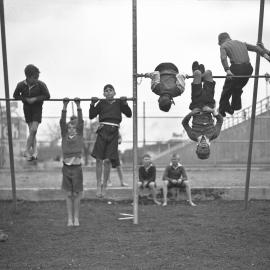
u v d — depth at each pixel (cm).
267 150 1720
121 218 995
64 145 917
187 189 1140
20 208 1085
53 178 1472
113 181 1359
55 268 703
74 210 973
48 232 894
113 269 698
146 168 1159
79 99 907
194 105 866
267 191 1202
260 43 929
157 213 1043
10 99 895
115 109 1005
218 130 869
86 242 830
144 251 780
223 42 927
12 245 818
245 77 875
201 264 719
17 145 1734
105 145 1014
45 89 909
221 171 1661
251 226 934
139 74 920
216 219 986
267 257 752
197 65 888
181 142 1816
